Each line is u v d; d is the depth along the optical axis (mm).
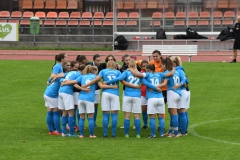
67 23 79375
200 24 71250
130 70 30469
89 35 75938
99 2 87250
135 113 30844
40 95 44594
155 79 30438
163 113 30984
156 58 32719
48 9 85875
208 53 67688
